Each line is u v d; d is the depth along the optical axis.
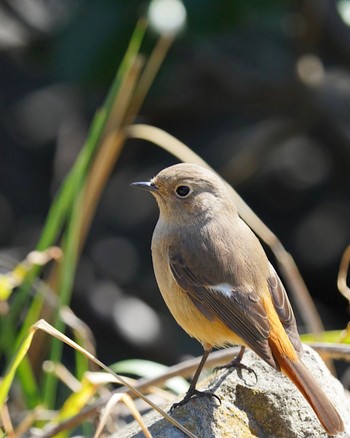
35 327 7.84
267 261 8.78
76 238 10.22
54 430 8.95
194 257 8.72
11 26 14.14
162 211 9.14
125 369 9.79
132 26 12.70
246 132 15.98
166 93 14.41
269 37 14.92
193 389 8.27
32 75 16.62
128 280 15.62
